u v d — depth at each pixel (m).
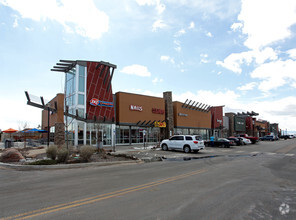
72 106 26.05
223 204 5.04
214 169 10.51
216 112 54.62
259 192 6.14
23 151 17.55
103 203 5.05
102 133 26.91
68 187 6.69
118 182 7.44
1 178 8.23
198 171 9.88
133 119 31.47
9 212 4.43
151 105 34.31
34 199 5.37
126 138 30.88
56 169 10.51
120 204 4.98
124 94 30.78
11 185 7.00
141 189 6.43
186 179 7.98
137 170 10.23
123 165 12.13
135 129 32.19
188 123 42.78
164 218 4.15
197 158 15.92
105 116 27.48
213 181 7.63
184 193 5.99
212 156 17.39
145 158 15.01
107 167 11.33
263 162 13.34
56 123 23.38
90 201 5.19
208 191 6.23
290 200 5.39
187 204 5.01
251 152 21.23
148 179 7.98
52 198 5.45
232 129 61.50
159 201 5.23
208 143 30.02
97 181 7.62
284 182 7.52
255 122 79.25
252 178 8.21
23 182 7.48
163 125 35.22
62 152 12.16
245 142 36.09
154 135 33.78
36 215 4.26
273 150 23.62
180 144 20.75
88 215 4.27
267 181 7.68
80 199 5.36
